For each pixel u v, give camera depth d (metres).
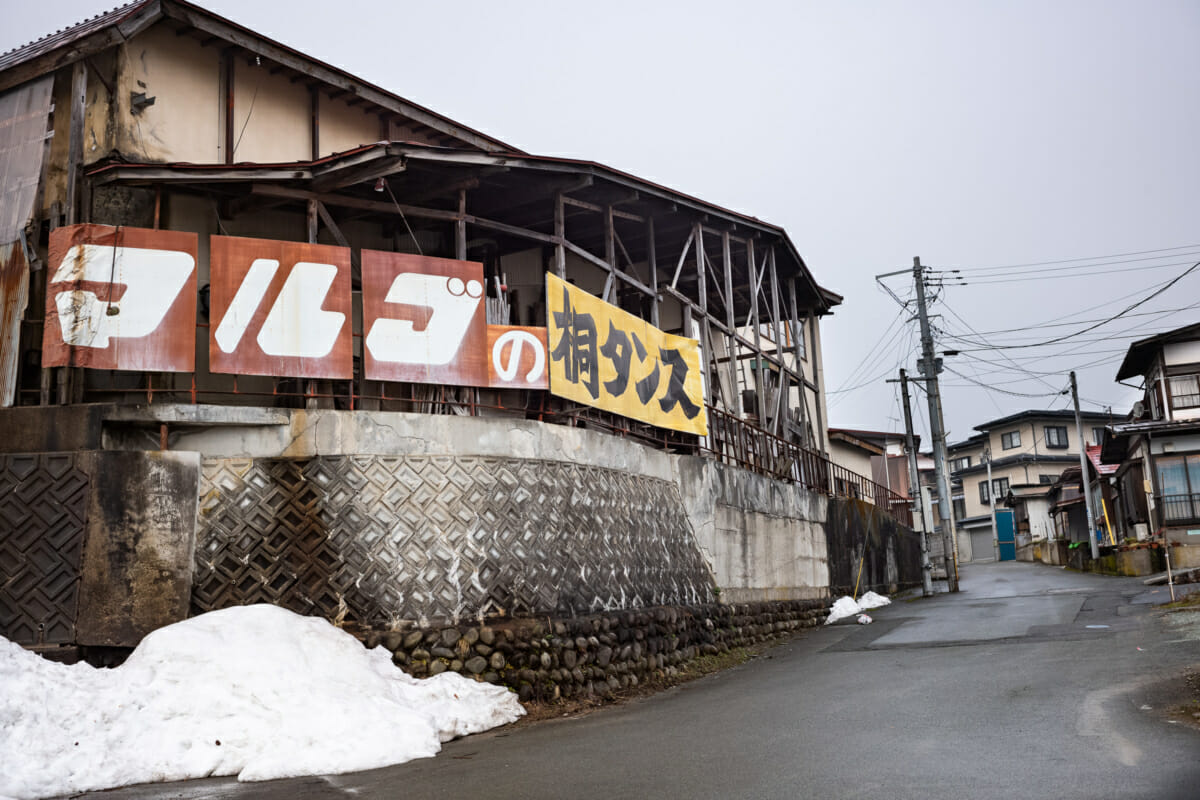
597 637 13.19
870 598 26.12
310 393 12.94
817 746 8.83
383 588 11.80
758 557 20.08
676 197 18.28
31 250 12.98
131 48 14.28
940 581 37.47
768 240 22.38
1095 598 21.77
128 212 13.67
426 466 12.64
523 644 12.09
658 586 15.56
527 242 18.94
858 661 15.00
